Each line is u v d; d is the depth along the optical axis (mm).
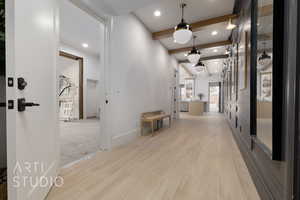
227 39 4879
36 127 1149
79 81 6379
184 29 2807
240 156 2309
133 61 3475
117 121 2848
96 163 2031
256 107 1646
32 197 1075
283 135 977
